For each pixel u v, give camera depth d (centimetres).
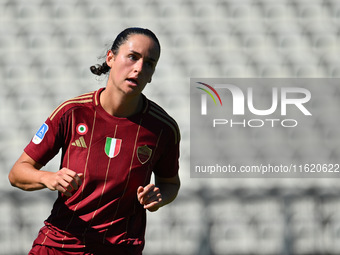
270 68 3306
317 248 2772
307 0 3484
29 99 3216
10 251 2744
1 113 3181
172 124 1284
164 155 1304
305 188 3017
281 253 2766
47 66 3291
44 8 3438
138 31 1209
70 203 1224
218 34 3381
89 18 3419
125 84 1194
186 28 3388
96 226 1225
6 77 3269
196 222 2792
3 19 3409
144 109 1259
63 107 1238
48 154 1241
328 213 2794
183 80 3244
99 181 1216
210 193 2897
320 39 3403
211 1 3456
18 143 3117
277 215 2791
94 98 1247
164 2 3444
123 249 1243
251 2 3462
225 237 2788
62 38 3359
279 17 3453
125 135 1236
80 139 1223
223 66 3297
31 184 1199
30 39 3353
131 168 1229
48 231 1252
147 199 1184
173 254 2789
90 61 3303
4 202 2759
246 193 2955
